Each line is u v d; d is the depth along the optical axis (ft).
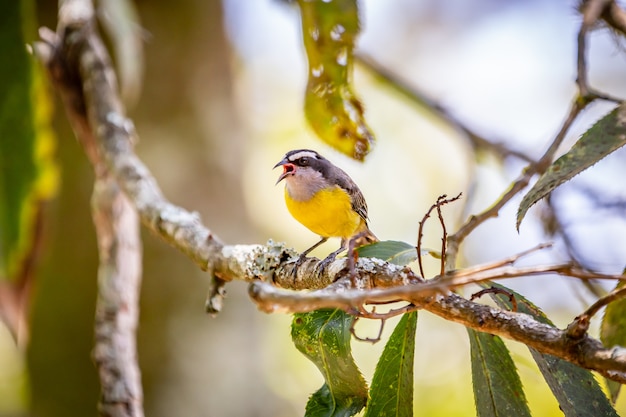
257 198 64.75
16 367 51.37
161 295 43.29
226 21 49.14
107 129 31.76
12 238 23.34
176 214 27.14
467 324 17.17
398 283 18.75
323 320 20.07
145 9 45.98
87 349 42.34
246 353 44.68
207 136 46.42
